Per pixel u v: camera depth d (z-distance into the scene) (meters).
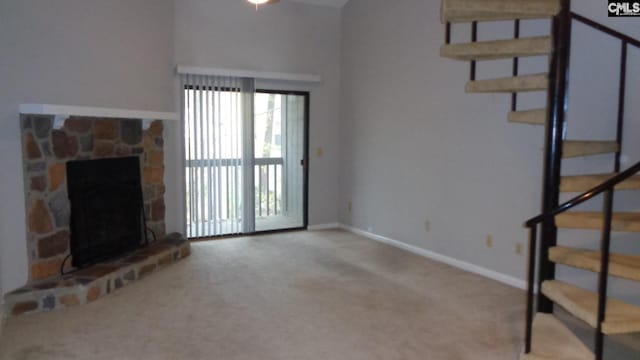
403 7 5.02
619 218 2.65
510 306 3.44
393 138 5.29
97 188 3.90
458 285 3.93
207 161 5.45
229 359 2.61
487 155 4.14
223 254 4.89
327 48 6.12
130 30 4.20
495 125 4.05
